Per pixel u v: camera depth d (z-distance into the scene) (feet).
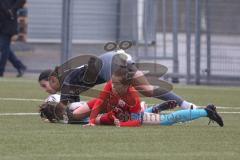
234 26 157.28
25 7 169.99
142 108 80.12
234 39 156.87
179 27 160.45
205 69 155.12
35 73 165.48
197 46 152.97
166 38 160.76
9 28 151.23
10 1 150.61
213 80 155.74
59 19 169.78
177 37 156.56
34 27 170.40
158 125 80.07
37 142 66.74
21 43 172.14
